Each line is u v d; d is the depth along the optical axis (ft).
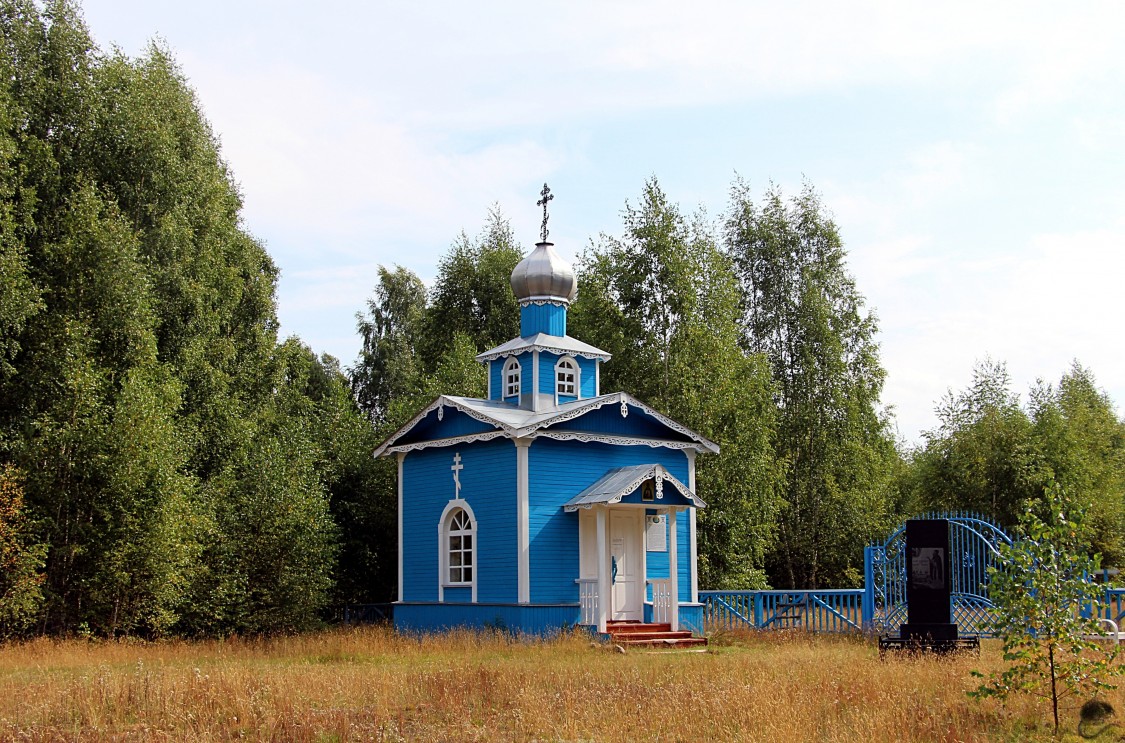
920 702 47.88
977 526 106.01
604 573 87.35
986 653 70.03
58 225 96.78
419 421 98.73
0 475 80.79
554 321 105.40
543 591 88.63
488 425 92.38
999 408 128.06
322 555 99.04
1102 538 124.98
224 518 96.94
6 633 82.07
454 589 94.68
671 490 91.45
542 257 105.50
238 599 93.61
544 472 90.33
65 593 86.33
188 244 108.99
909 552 72.43
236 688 50.24
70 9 103.71
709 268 140.67
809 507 152.56
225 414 108.88
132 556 86.12
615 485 89.35
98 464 85.25
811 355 153.99
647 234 139.03
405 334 206.08
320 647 78.79
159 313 105.40
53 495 85.20
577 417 91.76
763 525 132.05
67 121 101.86
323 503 100.83
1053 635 45.11
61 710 48.24
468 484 94.58
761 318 161.27
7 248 87.15
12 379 90.58
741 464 128.98
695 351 134.21
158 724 45.14
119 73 106.42
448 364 137.28
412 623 97.50
